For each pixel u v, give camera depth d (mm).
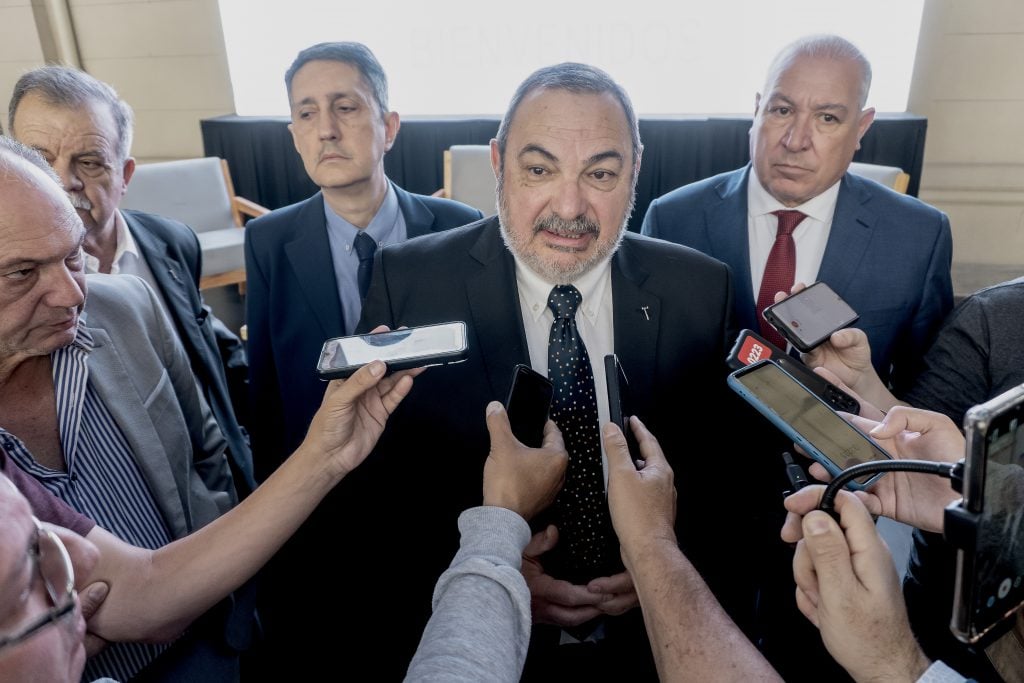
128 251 1424
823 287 1028
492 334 993
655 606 666
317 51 1522
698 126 3852
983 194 3701
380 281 1065
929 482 784
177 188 3174
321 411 773
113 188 1372
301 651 1380
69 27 4246
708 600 656
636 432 853
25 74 1323
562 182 882
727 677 591
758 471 1260
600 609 914
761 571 1223
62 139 1277
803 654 1070
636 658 955
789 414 803
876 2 3549
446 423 1013
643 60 3912
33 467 802
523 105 894
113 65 4344
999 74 3479
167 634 769
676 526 1062
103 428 894
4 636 422
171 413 986
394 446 1060
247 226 1637
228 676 983
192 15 4152
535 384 843
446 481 1038
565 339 967
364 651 1330
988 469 425
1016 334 1010
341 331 1579
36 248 730
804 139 1337
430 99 4188
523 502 757
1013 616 507
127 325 970
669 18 3816
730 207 1515
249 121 4184
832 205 1446
